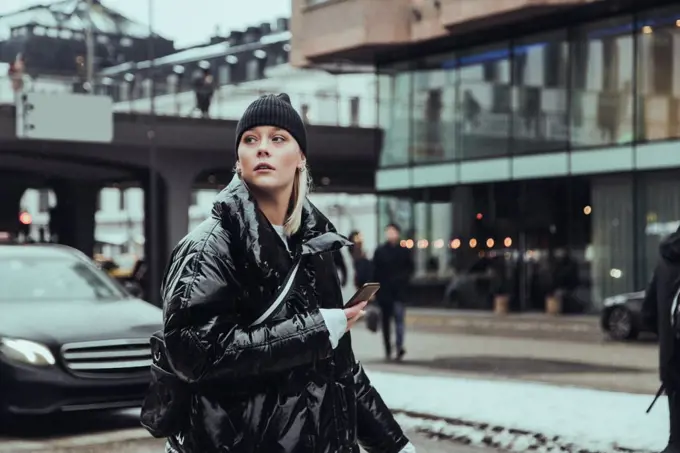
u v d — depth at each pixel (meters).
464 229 28.58
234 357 2.46
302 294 2.65
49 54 36.06
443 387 10.55
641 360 14.77
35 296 9.72
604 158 24.80
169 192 32.06
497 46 27.70
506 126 27.41
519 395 9.85
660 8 23.64
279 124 2.68
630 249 24.27
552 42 26.22
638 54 24.12
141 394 8.91
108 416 9.88
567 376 12.57
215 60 43.81
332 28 30.14
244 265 2.56
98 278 10.36
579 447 7.57
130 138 30.52
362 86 47.12
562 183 25.98
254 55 44.62
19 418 8.68
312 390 2.61
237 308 2.57
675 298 5.60
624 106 24.42
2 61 29.56
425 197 29.84
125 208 67.12
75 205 38.06
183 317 2.48
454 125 28.94
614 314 18.80
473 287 28.06
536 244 26.59
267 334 2.49
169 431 2.66
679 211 23.11
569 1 23.91
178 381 2.63
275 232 2.62
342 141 33.41
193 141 31.56
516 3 24.56
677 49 23.27
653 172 23.70
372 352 16.45
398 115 30.70
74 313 9.21
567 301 25.67
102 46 39.72
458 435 8.47
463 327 22.75
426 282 29.52
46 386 8.53
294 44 31.89
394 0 28.77
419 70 30.06
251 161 2.66
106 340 8.79
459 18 26.28
